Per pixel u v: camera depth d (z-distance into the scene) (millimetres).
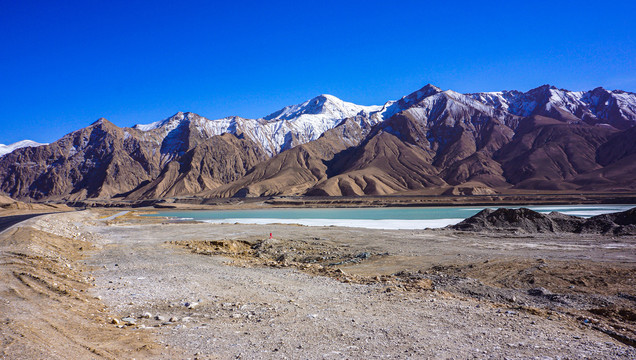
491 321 11055
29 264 17891
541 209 112375
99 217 107000
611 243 31141
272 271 21188
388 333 9945
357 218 89250
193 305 12992
